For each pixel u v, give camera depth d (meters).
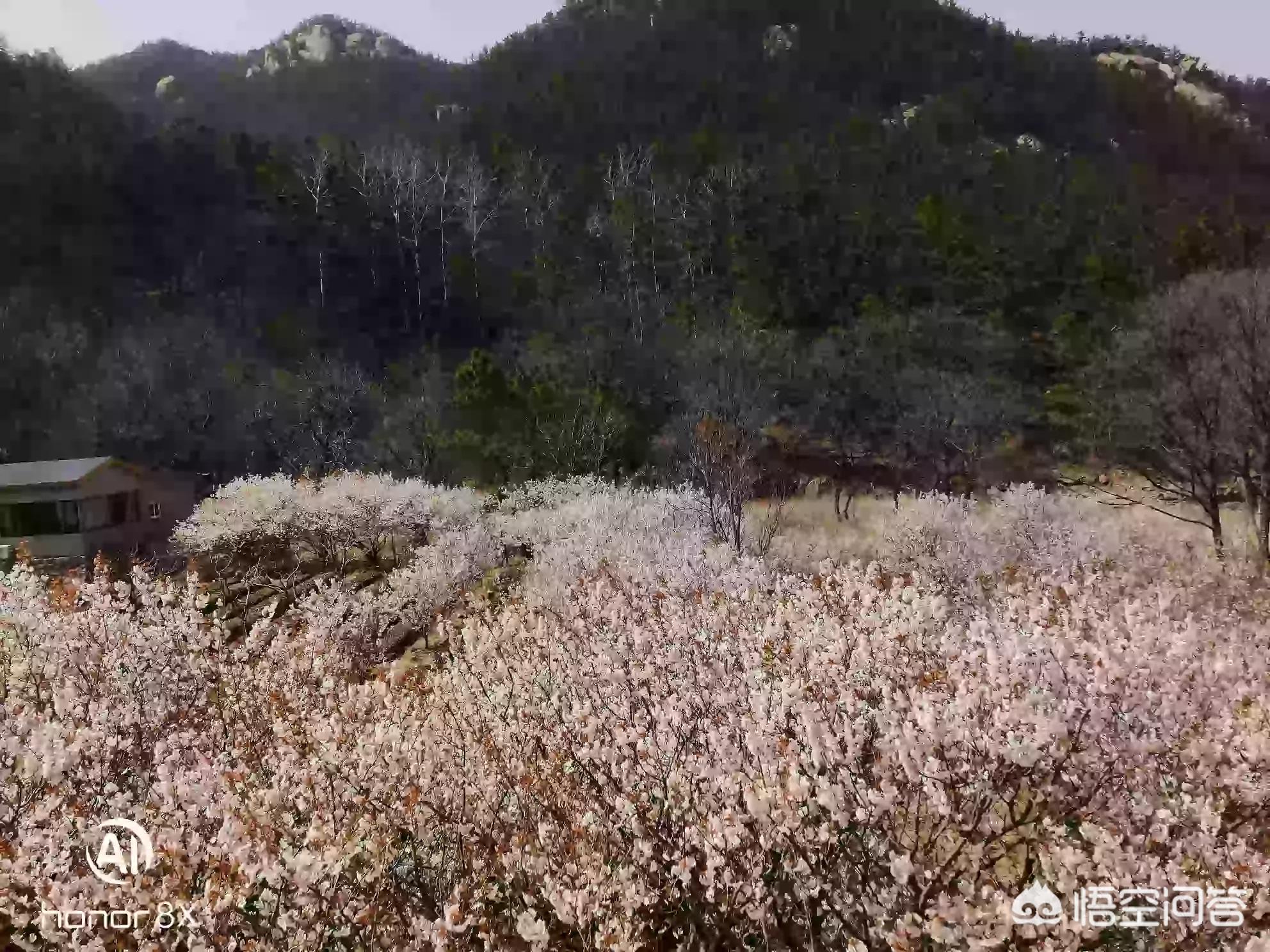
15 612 8.62
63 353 46.41
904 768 4.15
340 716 6.74
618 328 50.19
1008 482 27.50
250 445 40.69
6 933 4.93
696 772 4.86
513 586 14.85
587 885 4.45
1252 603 10.10
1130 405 20.61
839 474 30.50
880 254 55.28
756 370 37.34
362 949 4.70
